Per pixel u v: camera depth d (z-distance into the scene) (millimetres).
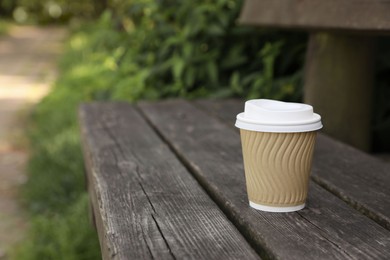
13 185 4746
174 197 1784
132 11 5957
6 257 3477
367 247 1381
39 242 3447
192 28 4848
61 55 11961
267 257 1403
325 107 3139
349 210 1632
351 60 3082
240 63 4734
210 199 1760
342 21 2656
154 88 5035
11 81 9570
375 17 2459
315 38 3176
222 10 4898
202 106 3646
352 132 3127
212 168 2102
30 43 15148
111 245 1402
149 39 5559
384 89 3676
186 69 4801
